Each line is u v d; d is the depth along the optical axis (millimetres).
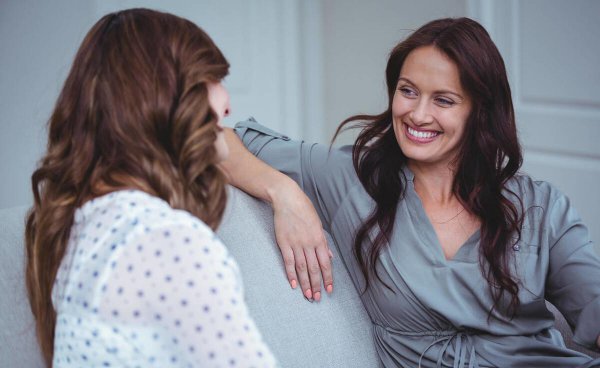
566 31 3375
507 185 1844
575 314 1765
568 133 3449
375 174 1897
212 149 1244
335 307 1844
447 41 1702
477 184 1799
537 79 3521
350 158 1941
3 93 3467
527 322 1797
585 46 3326
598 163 3377
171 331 1082
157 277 1087
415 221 1835
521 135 3613
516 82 3609
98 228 1151
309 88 4520
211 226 1272
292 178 1996
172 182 1189
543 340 1812
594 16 3275
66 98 1238
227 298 1098
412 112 1746
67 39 3527
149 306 1084
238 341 1087
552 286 1808
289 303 1762
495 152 1782
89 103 1201
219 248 1131
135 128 1176
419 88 1732
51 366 1396
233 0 4184
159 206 1157
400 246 1828
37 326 1344
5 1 3416
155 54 1188
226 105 1290
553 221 1793
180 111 1192
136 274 1094
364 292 1898
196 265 1095
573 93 3400
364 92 4375
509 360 1770
